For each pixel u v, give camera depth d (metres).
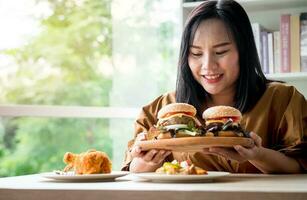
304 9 2.57
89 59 3.01
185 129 1.21
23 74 2.79
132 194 0.90
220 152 1.21
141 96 2.97
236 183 1.03
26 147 2.67
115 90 3.01
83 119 2.83
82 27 3.00
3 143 2.60
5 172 2.63
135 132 1.70
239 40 1.54
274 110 1.58
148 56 2.95
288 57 2.40
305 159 1.46
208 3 1.57
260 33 2.45
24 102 2.79
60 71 2.93
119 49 3.02
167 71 2.88
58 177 1.09
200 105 1.63
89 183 1.06
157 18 2.92
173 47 2.84
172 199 0.87
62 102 2.92
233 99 1.64
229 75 1.54
